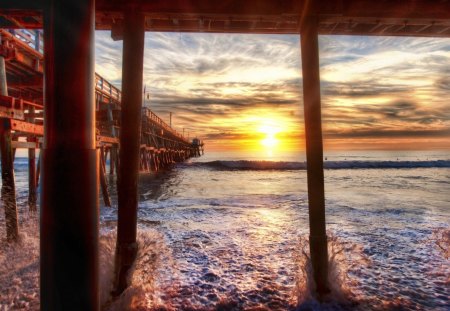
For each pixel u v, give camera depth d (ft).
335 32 14.96
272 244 22.61
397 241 23.29
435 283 15.55
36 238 22.47
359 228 27.66
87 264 4.85
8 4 9.79
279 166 146.10
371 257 19.52
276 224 29.48
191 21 14.16
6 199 21.63
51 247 4.71
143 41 12.30
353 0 12.76
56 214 4.69
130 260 12.01
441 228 27.68
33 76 34.71
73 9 4.88
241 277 16.39
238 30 14.73
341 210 37.35
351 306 12.93
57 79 4.79
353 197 50.57
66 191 4.69
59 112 4.75
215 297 14.02
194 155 333.62
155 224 29.30
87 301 4.86
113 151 74.13
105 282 11.97
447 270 17.31
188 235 25.13
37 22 13.14
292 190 61.05
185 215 33.91
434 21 13.29
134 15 12.06
